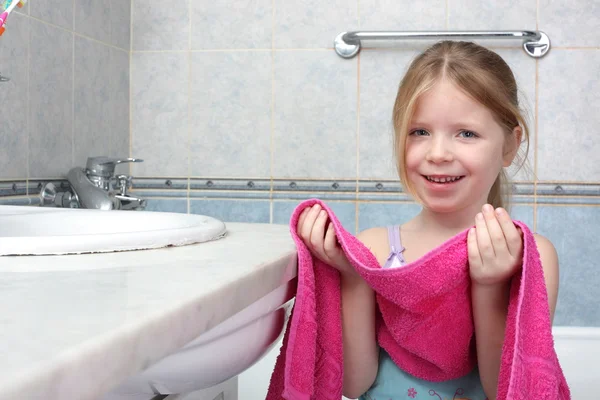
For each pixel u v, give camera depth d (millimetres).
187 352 443
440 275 624
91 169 1421
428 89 789
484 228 606
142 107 1821
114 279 411
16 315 302
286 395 620
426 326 686
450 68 792
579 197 1712
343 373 757
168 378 452
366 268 618
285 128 1773
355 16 1737
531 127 1709
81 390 242
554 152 1712
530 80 1705
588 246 1720
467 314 679
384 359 808
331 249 652
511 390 532
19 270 450
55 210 890
